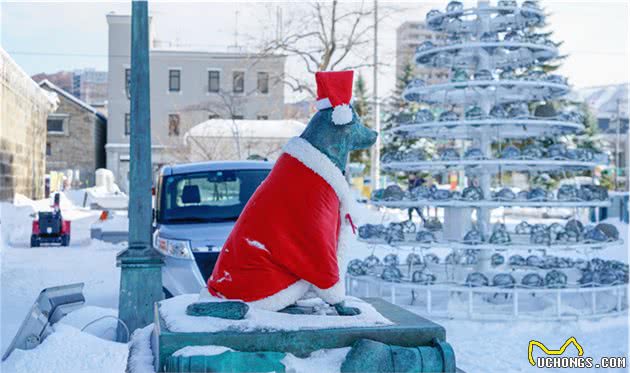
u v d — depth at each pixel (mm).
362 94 47625
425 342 3891
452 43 9492
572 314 8500
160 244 8234
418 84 9680
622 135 57469
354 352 3676
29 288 10523
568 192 8875
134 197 6695
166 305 4359
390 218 24516
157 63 47656
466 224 9859
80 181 48906
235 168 9508
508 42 9148
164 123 47906
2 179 19953
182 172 9406
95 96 87438
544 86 9094
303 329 3773
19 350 4598
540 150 8938
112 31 49156
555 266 9625
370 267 9594
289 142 4211
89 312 6391
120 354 4578
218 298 4145
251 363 3615
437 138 10742
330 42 31969
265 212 4047
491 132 9766
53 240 16719
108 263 13516
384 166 9852
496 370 6418
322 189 4062
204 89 47781
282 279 4023
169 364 3570
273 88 46562
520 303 9266
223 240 8039
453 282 8875
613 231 9227
